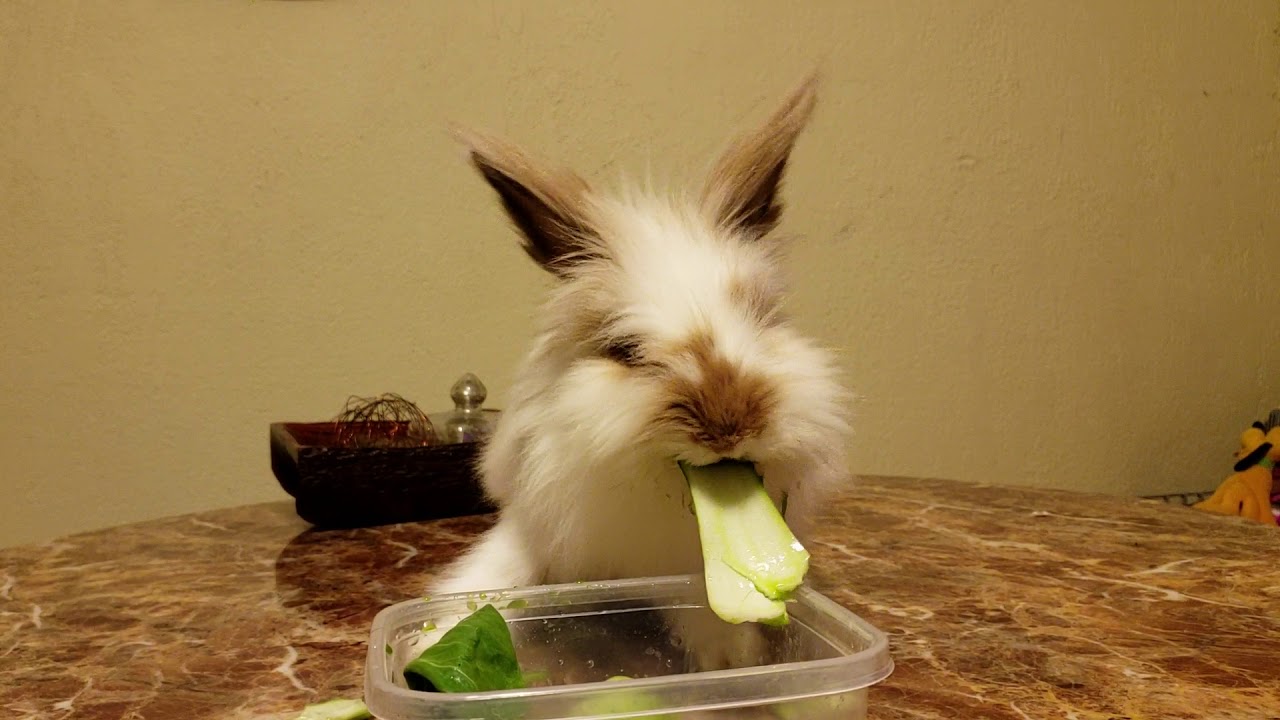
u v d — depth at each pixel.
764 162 0.35
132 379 0.67
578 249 0.35
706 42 0.74
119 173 0.66
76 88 0.65
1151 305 0.86
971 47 0.79
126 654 0.33
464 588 0.35
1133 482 0.86
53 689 0.30
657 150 0.74
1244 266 0.88
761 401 0.28
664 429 0.28
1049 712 0.27
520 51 0.71
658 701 0.22
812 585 0.41
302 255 0.69
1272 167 0.88
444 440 0.56
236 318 0.68
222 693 0.30
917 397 0.80
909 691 0.29
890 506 0.57
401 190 0.70
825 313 0.78
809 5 0.76
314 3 0.68
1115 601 0.38
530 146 0.72
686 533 0.32
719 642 0.30
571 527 0.32
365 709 0.26
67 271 0.66
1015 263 0.82
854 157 0.77
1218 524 0.52
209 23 0.67
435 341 0.71
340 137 0.69
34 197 0.65
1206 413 0.88
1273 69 0.87
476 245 0.71
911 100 0.78
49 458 0.66
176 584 0.42
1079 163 0.83
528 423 0.33
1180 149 0.85
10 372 0.65
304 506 0.52
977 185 0.80
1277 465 0.72
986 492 0.61
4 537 0.66
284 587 0.42
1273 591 0.39
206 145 0.67
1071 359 0.84
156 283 0.67
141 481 0.68
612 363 0.31
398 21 0.69
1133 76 0.83
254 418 0.69
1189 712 0.27
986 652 0.32
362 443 0.56
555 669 0.29
